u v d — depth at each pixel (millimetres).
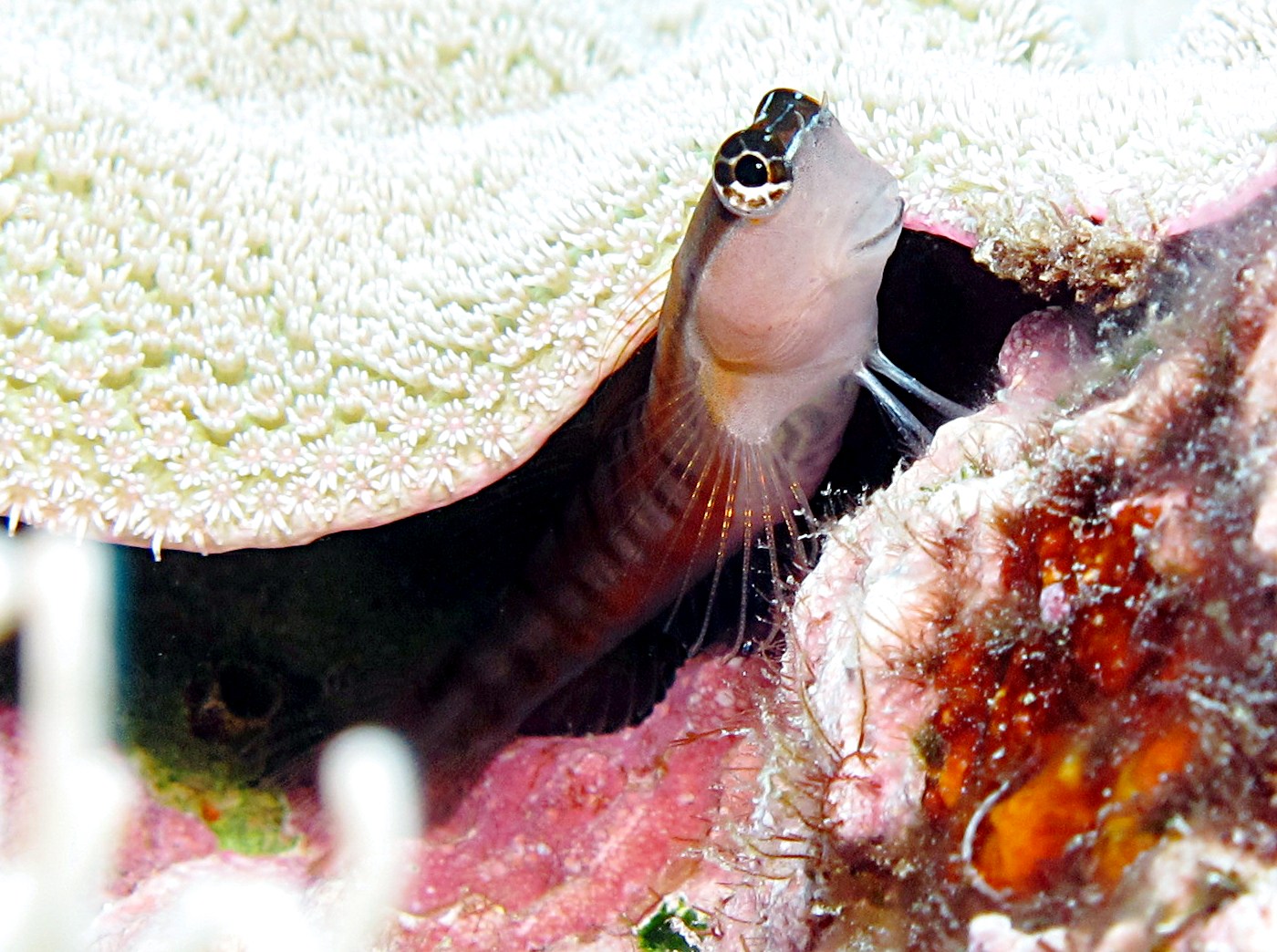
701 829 130
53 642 97
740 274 123
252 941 107
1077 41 130
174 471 124
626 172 129
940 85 125
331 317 127
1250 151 114
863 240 123
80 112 130
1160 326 109
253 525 125
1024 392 118
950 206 122
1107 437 107
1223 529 101
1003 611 107
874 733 109
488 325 127
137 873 134
